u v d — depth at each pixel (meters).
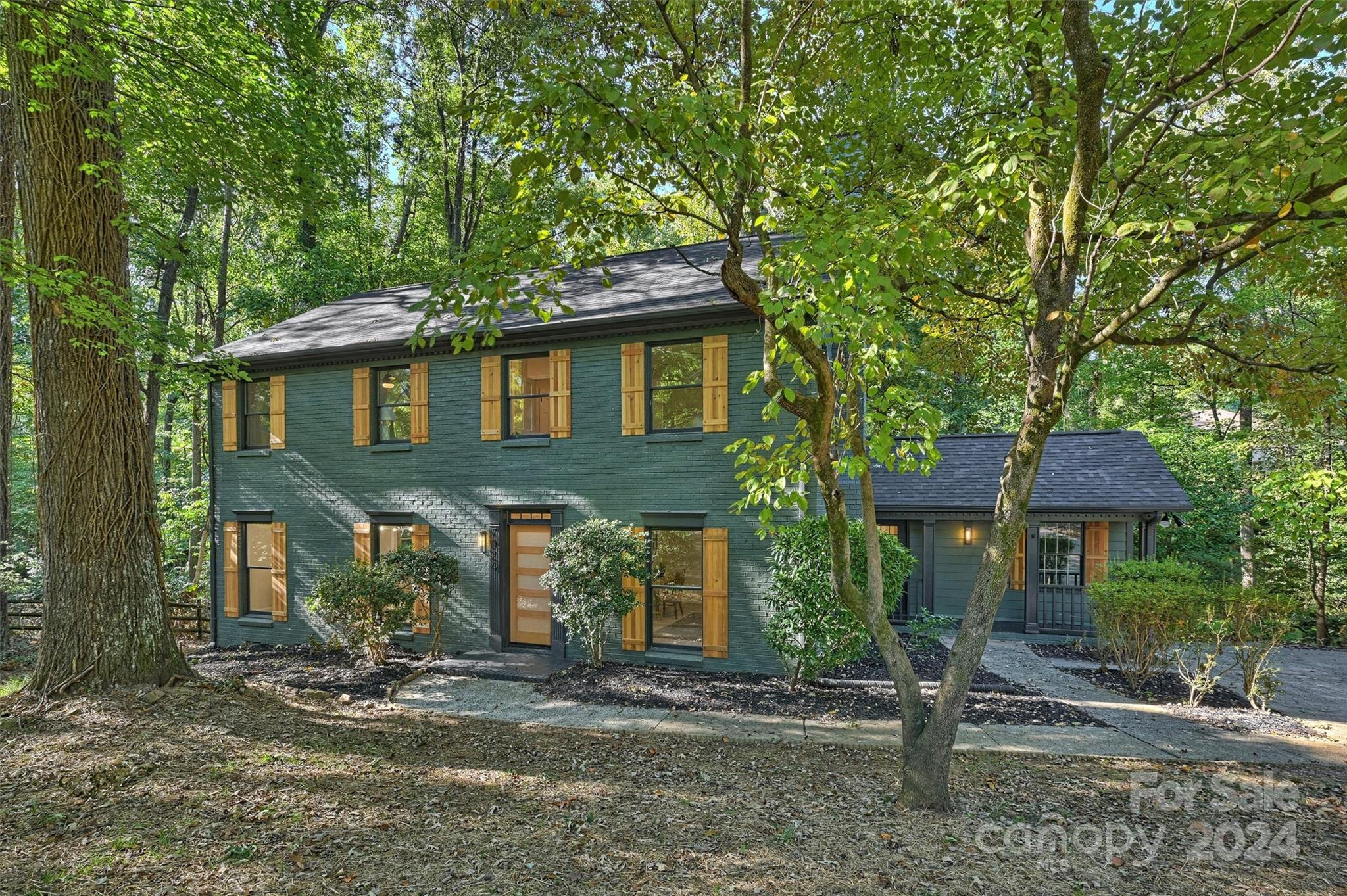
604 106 4.04
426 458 12.12
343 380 12.77
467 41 22.89
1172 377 19.55
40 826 4.81
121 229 8.03
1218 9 4.64
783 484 5.80
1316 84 5.02
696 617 10.62
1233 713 8.27
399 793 5.64
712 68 6.39
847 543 5.59
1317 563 14.52
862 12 6.93
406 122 23.34
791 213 6.14
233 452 13.58
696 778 6.14
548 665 10.59
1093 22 5.86
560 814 5.30
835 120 7.64
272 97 9.35
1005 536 5.36
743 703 8.63
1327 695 9.27
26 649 12.28
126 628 7.66
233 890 4.10
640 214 5.28
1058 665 10.77
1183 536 18.11
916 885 4.26
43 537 7.71
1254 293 14.48
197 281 15.38
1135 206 5.90
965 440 16.48
